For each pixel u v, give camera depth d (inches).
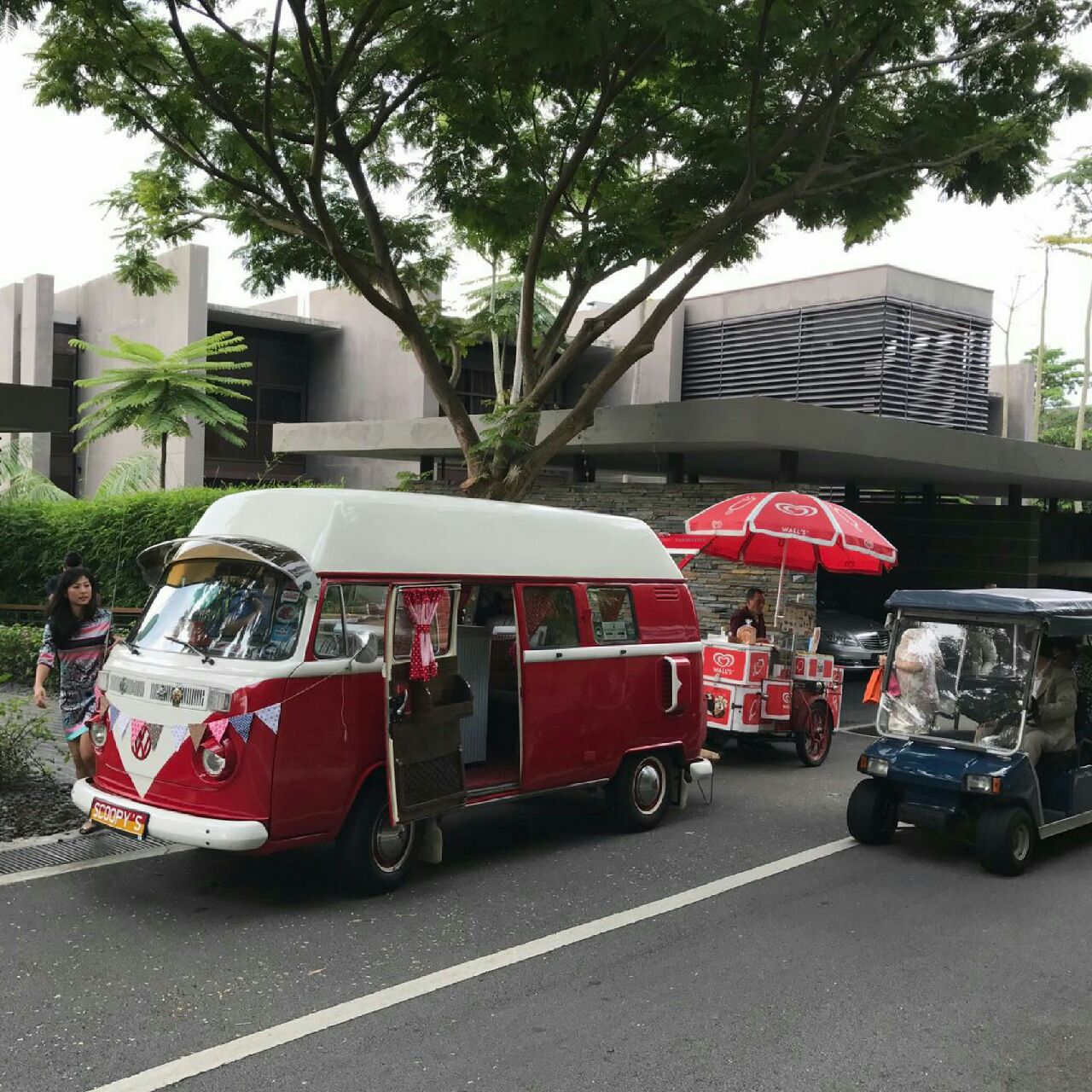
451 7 434.6
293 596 266.2
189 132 519.5
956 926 269.9
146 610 291.9
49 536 755.4
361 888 273.9
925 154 513.3
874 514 958.4
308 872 295.4
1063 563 952.9
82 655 306.0
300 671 257.0
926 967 241.0
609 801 354.0
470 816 370.3
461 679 297.1
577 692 333.1
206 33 490.3
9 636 563.8
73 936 238.5
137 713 267.1
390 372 1099.3
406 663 279.0
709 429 560.4
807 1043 200.1
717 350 1026.1
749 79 458.0
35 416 489.7
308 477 1187.3
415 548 291.3
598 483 698.8
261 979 219.8
